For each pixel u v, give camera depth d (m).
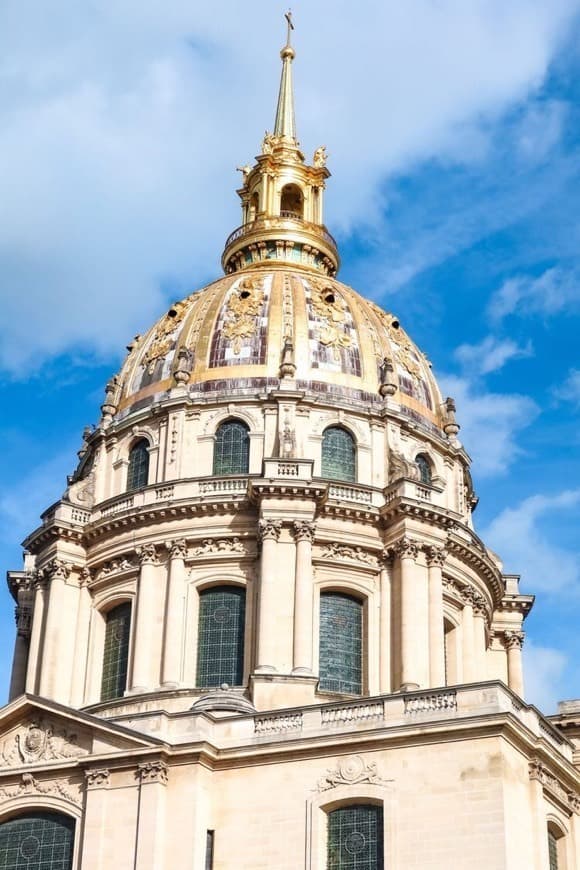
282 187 116.31
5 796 71.50
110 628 93.31
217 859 67.88
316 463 94.06
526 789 67.31
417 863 64.25
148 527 92.25
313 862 66.12
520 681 100.69
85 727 71.50
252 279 104.44
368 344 101.06
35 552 97.25
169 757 69.25
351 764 67.44
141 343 105.56
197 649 89.19
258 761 69.19
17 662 99.19
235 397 96.00
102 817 68.69
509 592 103.62
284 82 123.50
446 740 66.12
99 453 99.75
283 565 88.19
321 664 88.69
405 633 88.38
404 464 94.44
